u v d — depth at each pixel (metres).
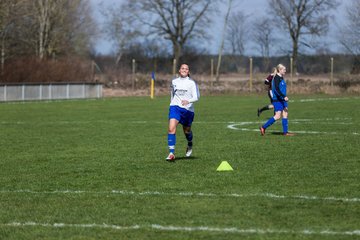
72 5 152.38
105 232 15.88
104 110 69.81
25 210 18.45
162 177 23.75
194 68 178.75
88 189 21.61
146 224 16.56
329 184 21.69
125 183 22.62
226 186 21.64
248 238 15.09
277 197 19.61
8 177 24.34
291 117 55.44
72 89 105.31
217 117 56.84
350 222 16.42
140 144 35.44
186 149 32.44
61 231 16.05
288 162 27.09
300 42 168.62
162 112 65.50
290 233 15.44
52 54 144.00
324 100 86.19
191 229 15.98
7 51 126.25
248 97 100.12
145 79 127.88
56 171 25.72
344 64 142.50
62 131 44.69
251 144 34.34
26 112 67.44
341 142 34.59
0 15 118.38
